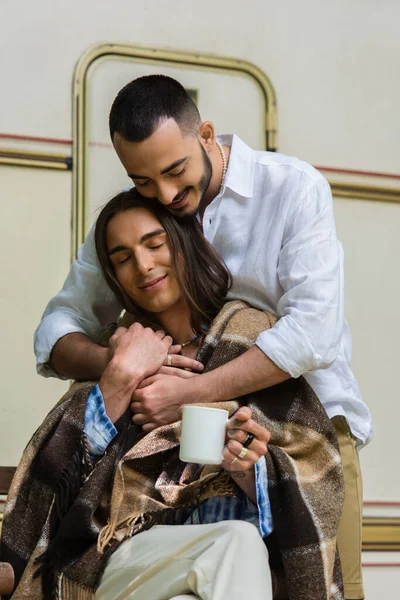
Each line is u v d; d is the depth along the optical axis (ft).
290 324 9.43
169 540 8.64
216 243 10.16
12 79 15.93
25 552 9.28
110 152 16.19
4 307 15.52
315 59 17.42
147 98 9.34
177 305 9.96
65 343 10.25
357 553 10.22
